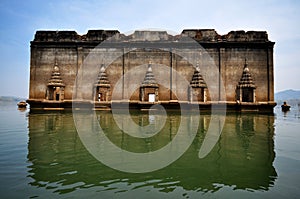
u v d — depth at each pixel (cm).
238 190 428
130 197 394
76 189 421
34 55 1827
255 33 1752
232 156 638
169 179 478
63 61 1817
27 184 438
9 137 828
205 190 427
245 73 1714
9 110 2164
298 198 396
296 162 582
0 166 530
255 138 855
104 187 433
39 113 1653
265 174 504
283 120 1366
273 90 1712
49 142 766
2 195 391
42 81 1809
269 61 1734
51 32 1827
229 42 1742
